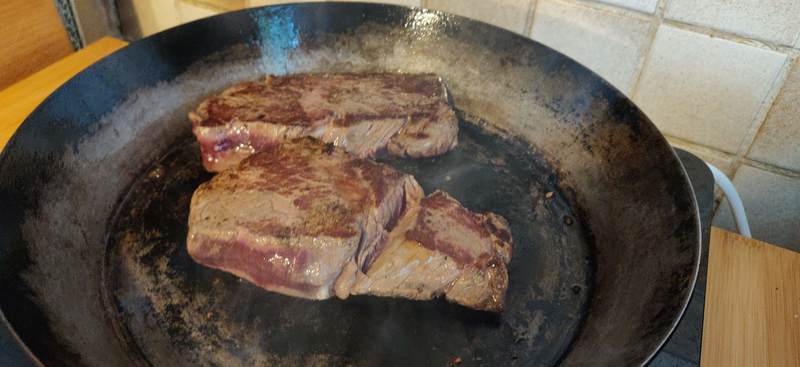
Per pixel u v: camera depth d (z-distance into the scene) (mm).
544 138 367
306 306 287
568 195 345
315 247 270
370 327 279
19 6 420
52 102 302
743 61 365
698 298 290
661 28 375
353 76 383
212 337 272
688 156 359
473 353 270
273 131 335
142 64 350
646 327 238
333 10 394
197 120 337
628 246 292
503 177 358
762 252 325
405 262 278
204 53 376
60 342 231
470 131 388
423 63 405
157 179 346
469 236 291
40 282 253
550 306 290
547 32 414
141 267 299
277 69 404
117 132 337
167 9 553
